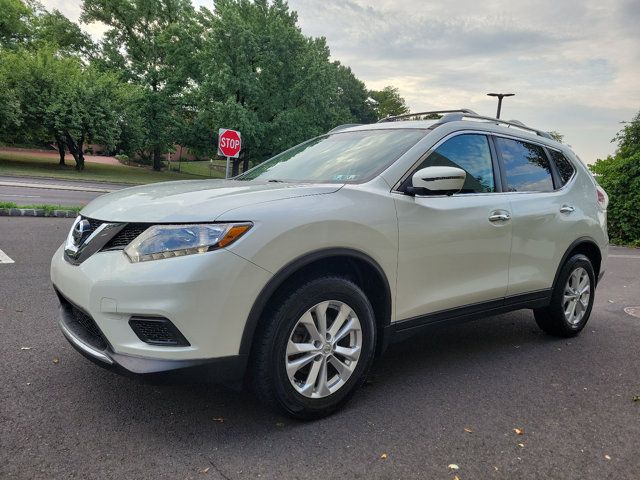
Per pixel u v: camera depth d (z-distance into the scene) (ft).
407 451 8.14
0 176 76.28
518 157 13.14
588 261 14.92
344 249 8.84
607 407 10.21
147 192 9.36
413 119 13.73
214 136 132.77
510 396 10.55
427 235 10.19
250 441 8.20
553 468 7.87
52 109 101.55
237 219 7.80
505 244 11.96
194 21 131.23
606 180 51.19
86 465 7.27
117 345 7.68
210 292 7.50
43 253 22.04
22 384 9.77
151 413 8.96
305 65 114.62
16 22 135.85
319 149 12.73
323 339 8.84
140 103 132.26
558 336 14.93
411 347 13.66
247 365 8.38
